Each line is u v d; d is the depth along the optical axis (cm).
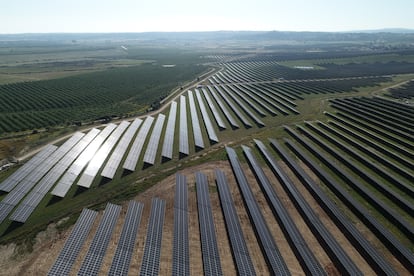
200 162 6469
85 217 4309
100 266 3416
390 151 6975
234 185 5491
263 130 8775
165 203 4766
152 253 3650
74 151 6831
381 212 4744
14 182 5438
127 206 4809
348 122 9131
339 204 4953
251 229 4328
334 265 3706
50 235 4153
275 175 5906
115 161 6438
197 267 3591
